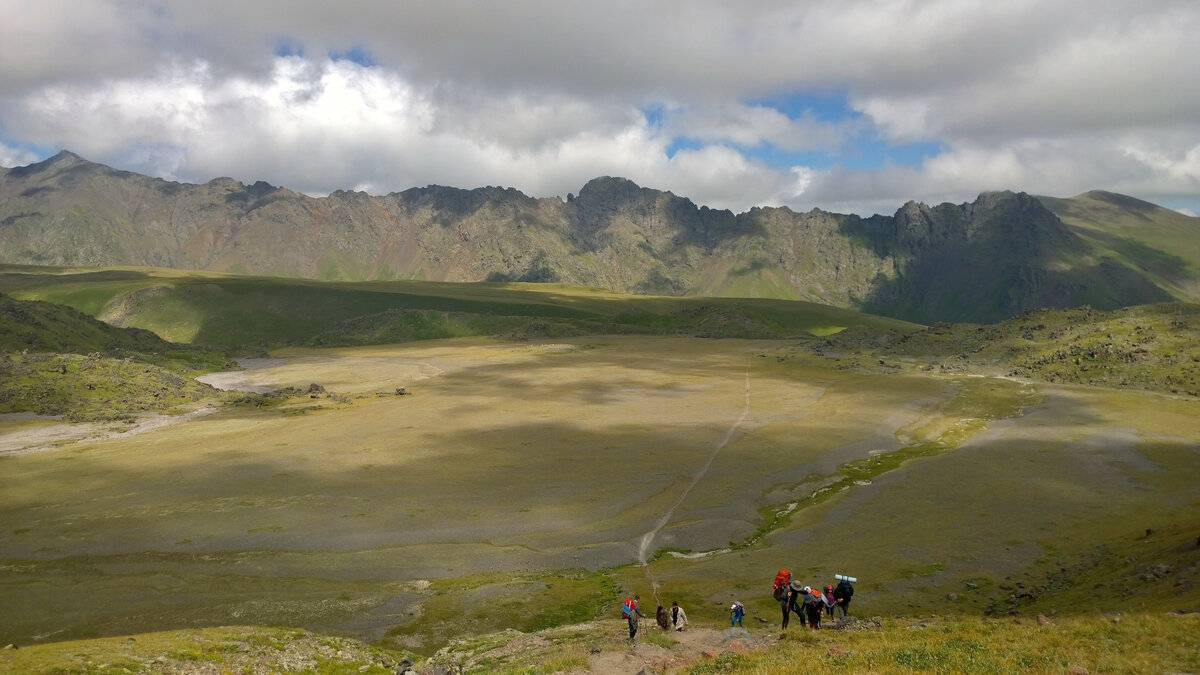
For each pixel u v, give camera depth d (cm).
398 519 8019
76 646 3350
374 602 5772
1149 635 2706
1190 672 2241
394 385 18725
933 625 3516
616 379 19188
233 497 8831
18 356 16250
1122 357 16150
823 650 2927
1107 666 2362
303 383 19262
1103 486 8650
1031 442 11200
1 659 3031
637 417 13800
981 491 8625
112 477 9712
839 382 17875
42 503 8600
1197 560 4534
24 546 7212
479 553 7031
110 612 5625
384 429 12800
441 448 11325
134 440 12006
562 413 14288
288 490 9112
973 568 6112
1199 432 11194
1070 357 17012
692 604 5412
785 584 3866
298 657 3744
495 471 9969
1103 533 6825
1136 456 10019
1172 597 3800
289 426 13175
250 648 3697
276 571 6569
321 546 7219
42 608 5716
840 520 7788
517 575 6450
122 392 15362
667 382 18500
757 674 2534
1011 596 5306
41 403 14188
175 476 9756
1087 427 11969
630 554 7006
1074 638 2788
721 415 13938
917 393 15950
